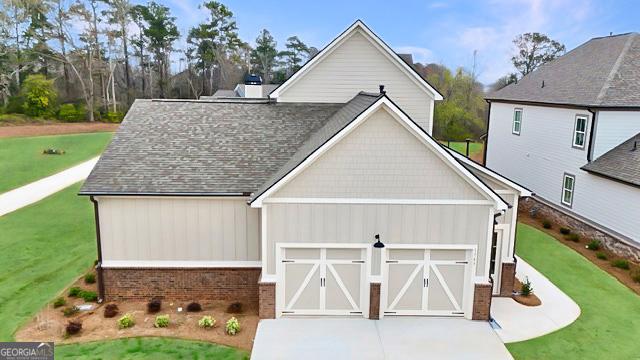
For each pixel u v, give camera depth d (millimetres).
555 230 21828
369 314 13336
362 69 19094
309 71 19047
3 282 15742
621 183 18234
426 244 13156
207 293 14633
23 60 61906
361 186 12844
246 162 15211
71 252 18594
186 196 13922
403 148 12664
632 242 17750
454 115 58438
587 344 12281
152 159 15047
